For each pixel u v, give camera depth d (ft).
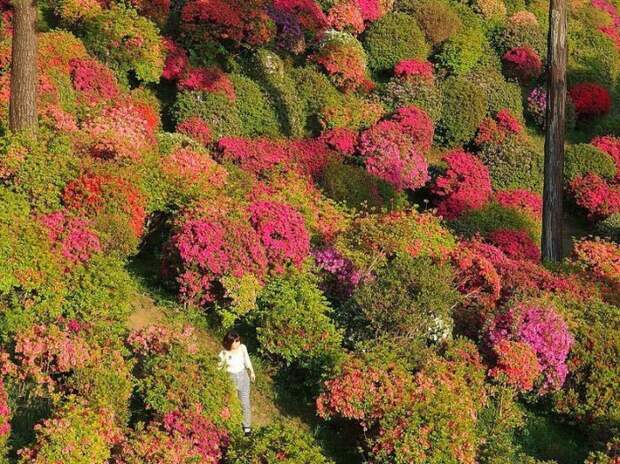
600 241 61.67
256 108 66.28
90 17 61.93
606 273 55.62
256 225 43.55
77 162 43.37
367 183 60.95
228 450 30.91
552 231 59.72
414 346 37.96
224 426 32.32
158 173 46.80
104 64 60.95
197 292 40.98
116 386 32.19
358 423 34.81
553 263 55.42
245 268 41.16
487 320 42.27
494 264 50.83
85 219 40.19
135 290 41.88
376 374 34.83
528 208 68.44
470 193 66.64
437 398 34.65
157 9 68.23
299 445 30.68
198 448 30.76
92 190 41.78
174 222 43.37
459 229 62.90
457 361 39.24
